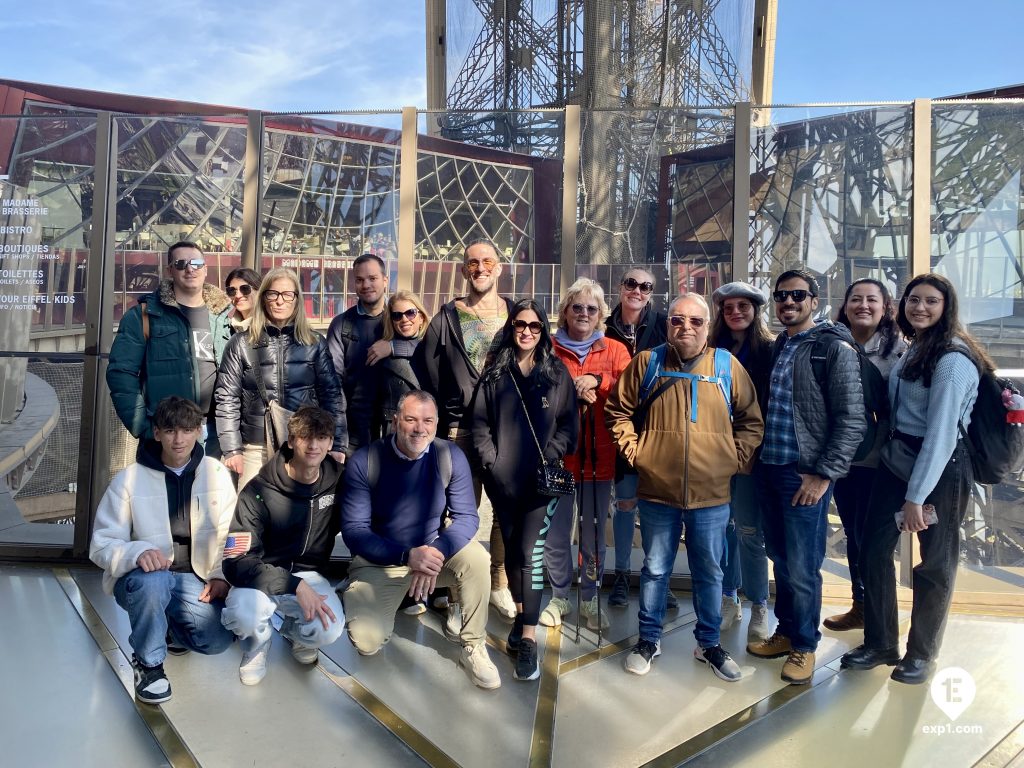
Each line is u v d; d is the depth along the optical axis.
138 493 2.51
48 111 3.98
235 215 3.84
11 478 3.76
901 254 3.58
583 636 3.05
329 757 2.10
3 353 3.81
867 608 2.74
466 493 2.76
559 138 3.81
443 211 3.83
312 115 3.83
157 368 3.13
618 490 3.29
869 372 2.74
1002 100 3.48
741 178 3.67
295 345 3.06
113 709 2.35
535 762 2.10
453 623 2.97
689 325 2.63
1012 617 3.24
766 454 2.69
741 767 2.11
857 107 3.60
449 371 3.08
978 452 2.53
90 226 3.82
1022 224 3.48
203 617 2.49
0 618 3.02
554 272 3.82
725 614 3.22
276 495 2.59
